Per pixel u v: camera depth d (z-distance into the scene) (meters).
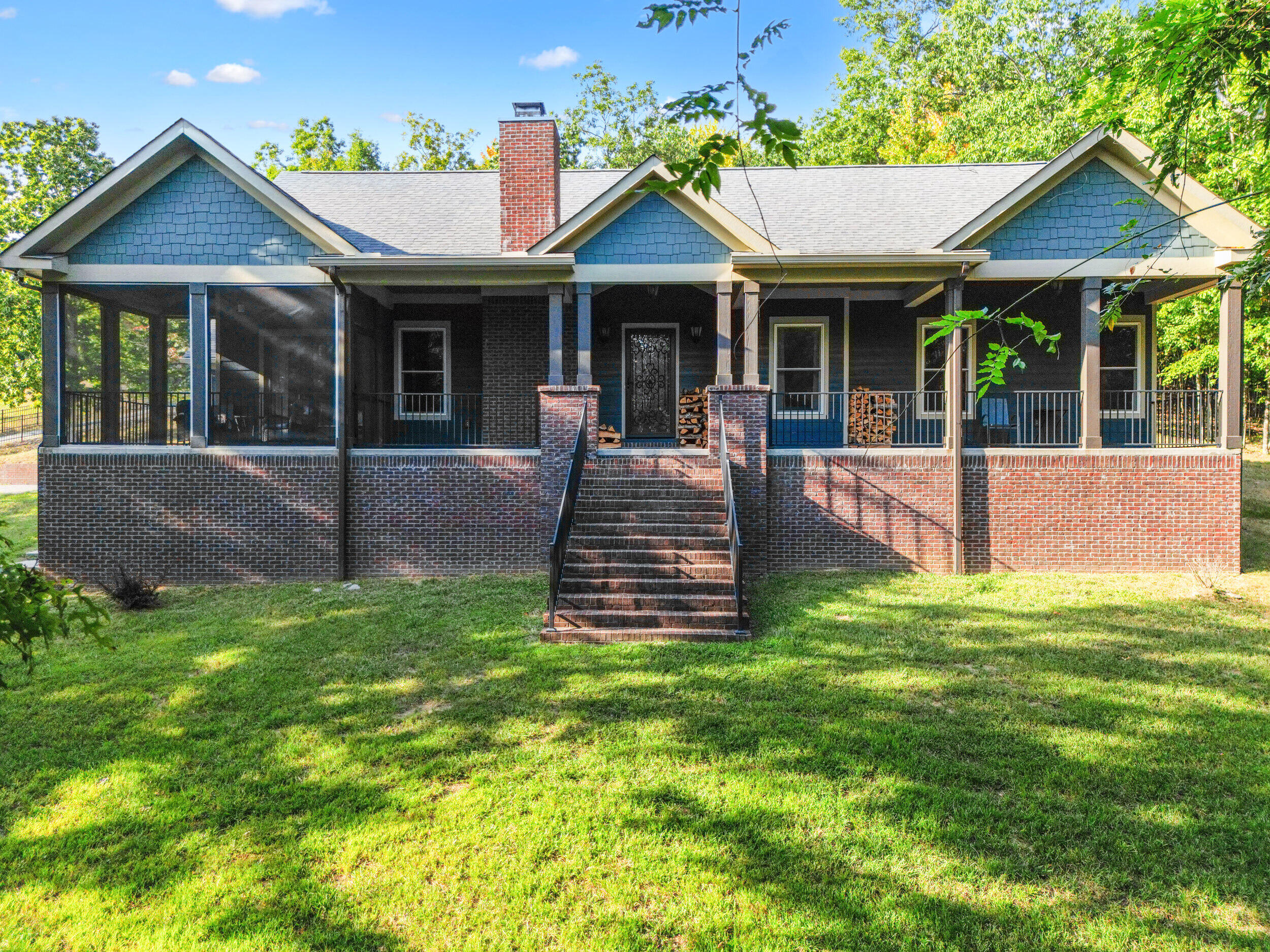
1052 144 25.47
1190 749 6.28
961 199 14.59
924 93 36.19
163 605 10.80
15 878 4.97
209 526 12.09
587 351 12.12
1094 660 8.20
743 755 6.23
